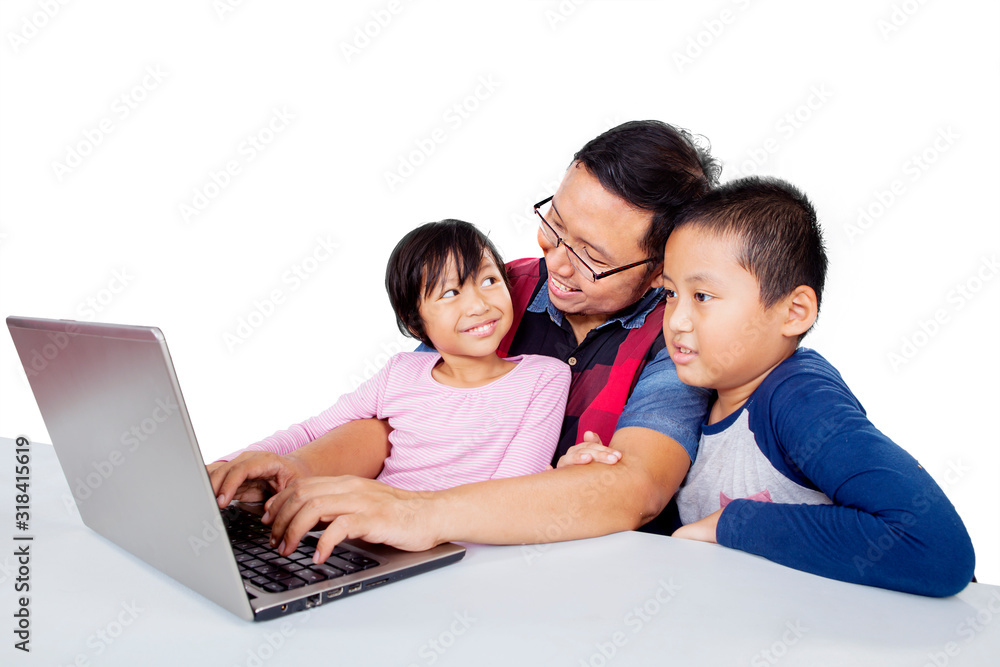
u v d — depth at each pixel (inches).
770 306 39.9
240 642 26.1
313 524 33.6
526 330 59.4
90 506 36.1
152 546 31.7
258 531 37.7
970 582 34.7
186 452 25.8
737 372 41.8
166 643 25.9
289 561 33.0
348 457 51.4
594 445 41.6
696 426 45.9
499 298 52.2
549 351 58.1
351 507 33.7
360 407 55.9
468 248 51.6
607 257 48.4
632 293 50.8
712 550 36.8
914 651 26.9
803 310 40.4
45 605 29.0
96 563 33.5
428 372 55.7
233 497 42.8
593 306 51.9
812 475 37.9
